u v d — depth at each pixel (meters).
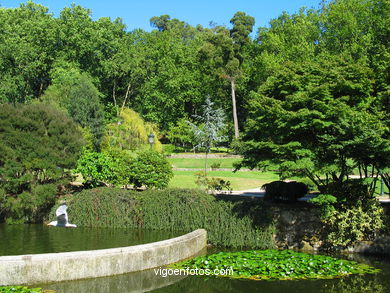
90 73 47.12
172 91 52.66
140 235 16.95
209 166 39.09
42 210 19.91
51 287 10.97
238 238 16.34
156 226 18.38
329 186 15.09
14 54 42.59
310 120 13.97
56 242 15.41
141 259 12.35
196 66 57.44
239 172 34.75
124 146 33.62
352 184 15.20
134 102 57.19
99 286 11.22
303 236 15.78
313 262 12.70
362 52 29.05
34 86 49.94
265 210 16.28
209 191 21.23
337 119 13.98
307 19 42.97
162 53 54.91
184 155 44.97
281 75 15.74
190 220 17.62
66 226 18.98
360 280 11.55
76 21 45.16
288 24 44.28
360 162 15.65
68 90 37.41
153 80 52.19
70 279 11.31
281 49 42.56
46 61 46.56
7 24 44.75
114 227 18.80
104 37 47.09
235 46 53.12
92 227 18.86
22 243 15.20
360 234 14.63
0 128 18.38
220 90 54.66
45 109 19.77
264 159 15.12
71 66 43.44
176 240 13.63
